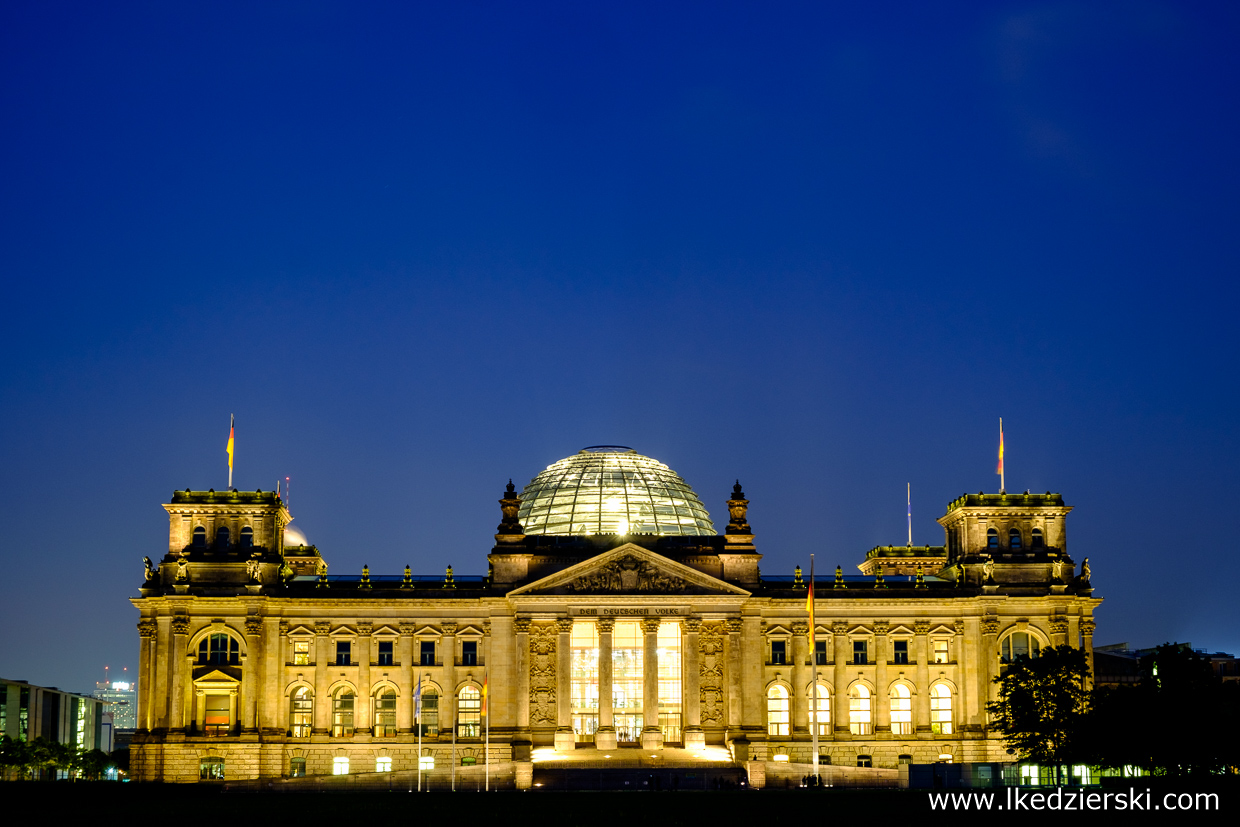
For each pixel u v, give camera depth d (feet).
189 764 627.46
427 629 651.66
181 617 637.30
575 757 612.29
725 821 385.29
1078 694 563.07
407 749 640.17
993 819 383.24
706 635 647.56
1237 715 491.31
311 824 376.89
